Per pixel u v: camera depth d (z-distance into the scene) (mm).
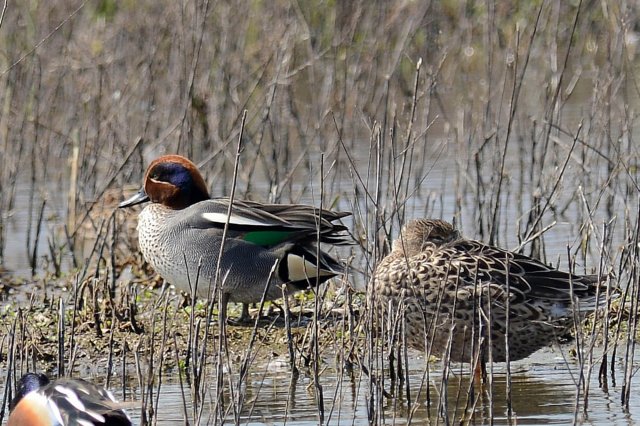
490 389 8477
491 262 9477
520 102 19750
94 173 16578
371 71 17516
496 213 12953
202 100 17094
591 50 20172
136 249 14219
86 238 15531
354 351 9875
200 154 16859
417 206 15719
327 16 19891
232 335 11164
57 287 13305
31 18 19312
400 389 9555
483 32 20906
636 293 10094
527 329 9414
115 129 17453
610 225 12281
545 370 9992
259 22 19438
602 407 8977
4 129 17125
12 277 13922
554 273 9516
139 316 11742
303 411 9062
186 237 11617
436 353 9719
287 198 15961
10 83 17438
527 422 8688
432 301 9406
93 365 10477
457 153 16453
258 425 8750
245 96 17938
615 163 15344
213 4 17953
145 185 12203
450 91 20141
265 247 11523
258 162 17734
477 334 9398
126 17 19281
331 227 11539
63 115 18766
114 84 17984
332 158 17234
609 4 20906
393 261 9703
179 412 9094
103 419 6914
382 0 18516
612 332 10688
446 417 8391
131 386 9836
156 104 18125
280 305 12078
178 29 17375
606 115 16375
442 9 21078
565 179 16453
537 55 21672
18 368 10367
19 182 17969
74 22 19469
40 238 15633
